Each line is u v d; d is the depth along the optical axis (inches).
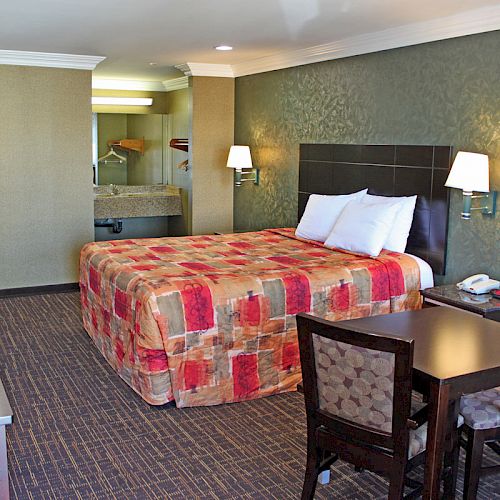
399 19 162.1
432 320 109.5
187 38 194.1
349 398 87.4
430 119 173.2
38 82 236.5
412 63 177.6
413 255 180.5
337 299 156.2
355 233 177.9
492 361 89.7
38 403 144.1
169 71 277.7
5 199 238.5
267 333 148.1
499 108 152.2
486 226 158.6
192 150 271.9
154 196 291.7
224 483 111.1
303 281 151.8
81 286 192.1
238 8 149.6
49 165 243.4
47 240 247.6
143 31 182.1
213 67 263.7
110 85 306.8
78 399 146.5
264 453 122.2
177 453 121.9
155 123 313.7
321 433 93.6
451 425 89.5
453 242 169.3
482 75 156.2
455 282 169.6
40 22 168.9
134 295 143.5
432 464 87.6
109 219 298.4
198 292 140.9
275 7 148.6
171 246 191.0
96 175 303.3
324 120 217.5
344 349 85.3
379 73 190.2
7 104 233.5
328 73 213.5
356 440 89.0
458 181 152.9
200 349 141.2
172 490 108.8
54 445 124.6
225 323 142.9
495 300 144.1
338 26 172.2
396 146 184.9
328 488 110.1
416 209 178.9
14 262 243.4
